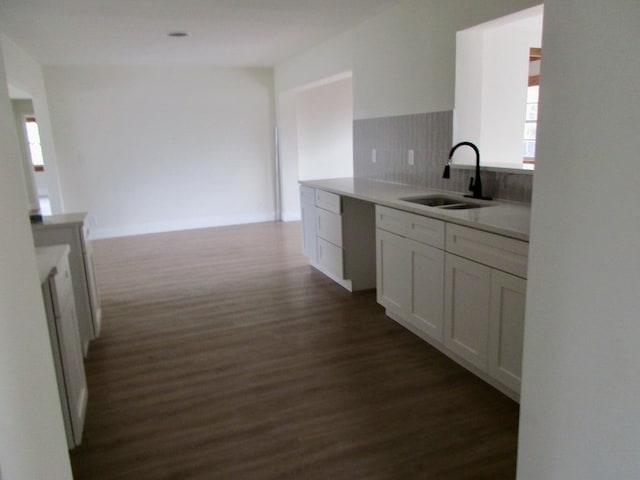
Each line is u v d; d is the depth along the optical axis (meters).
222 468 1.94
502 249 2.21
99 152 6.44
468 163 3.47
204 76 6.75
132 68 6.40
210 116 6.88
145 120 6.58
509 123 3.55
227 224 7.26
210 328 3.38
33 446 0.99
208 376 2.70
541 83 0.99
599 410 0.93
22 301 1.00
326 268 4.43
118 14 3.71
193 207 7.04
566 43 0.92
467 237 2.44
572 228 0.95
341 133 7.61
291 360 2.86
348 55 4.73
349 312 3.60
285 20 4.11
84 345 3.02
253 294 4.07
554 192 0.98
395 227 3.13
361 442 2.08
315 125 7.43
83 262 3.03
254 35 4.68
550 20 0.95
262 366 2.80
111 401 2.47
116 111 6.42
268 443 2.09
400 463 1.94
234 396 2.48
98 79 6.27
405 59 3.83
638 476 0.87
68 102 6.20
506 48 3.42
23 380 0.96
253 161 7.23
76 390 2.20
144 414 2.35
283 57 6.14
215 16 3.88
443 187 3.59
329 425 2.21
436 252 2.72
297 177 7.36
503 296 2.24
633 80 0.80
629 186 0.82
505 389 2.40
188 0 3.40
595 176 0.89
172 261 5.25
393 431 2.15
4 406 0.83
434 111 3.56
